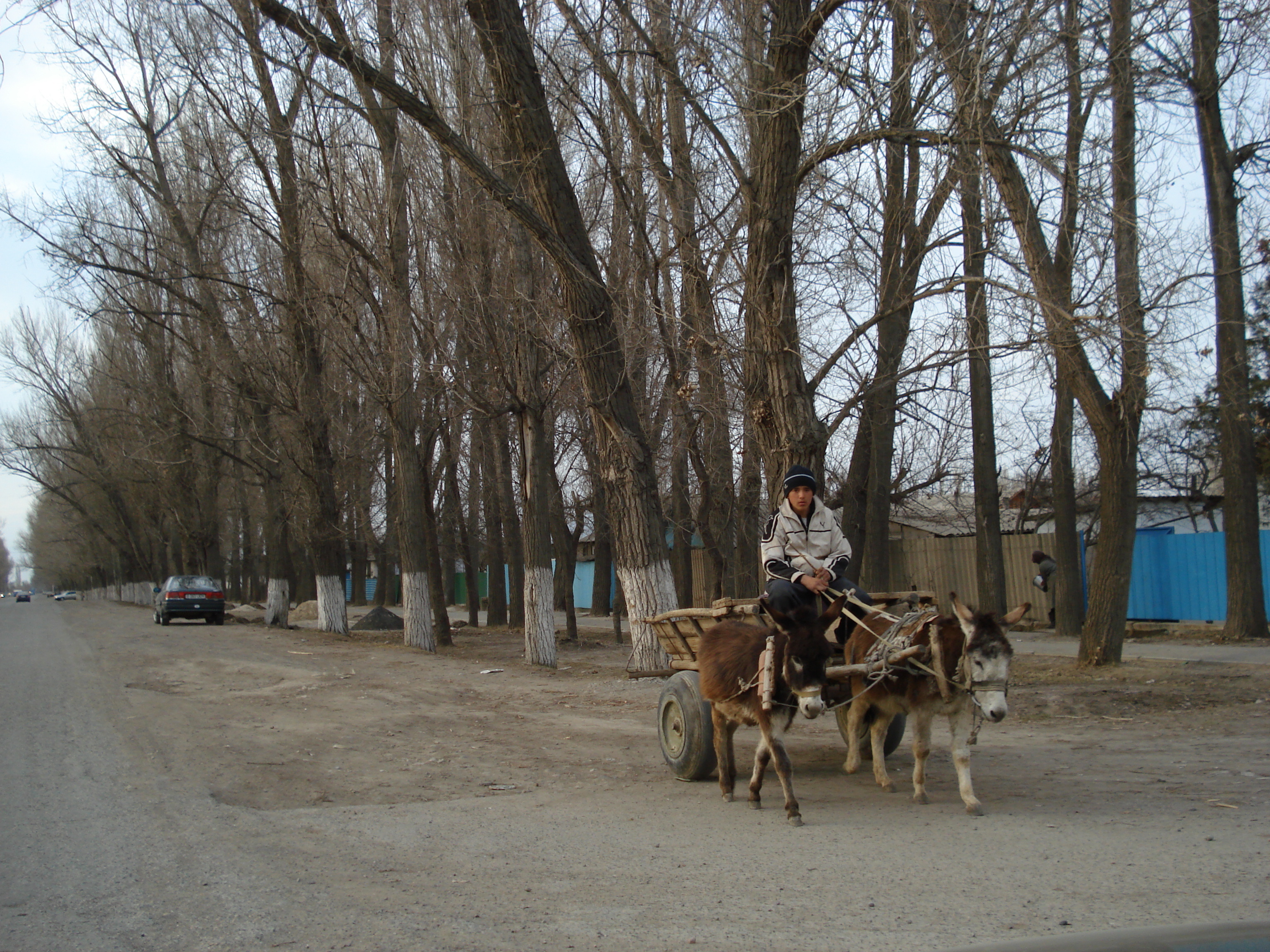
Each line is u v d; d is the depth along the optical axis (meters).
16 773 8.89
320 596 27.52
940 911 4.82
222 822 7.17
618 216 17.47
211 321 26.83
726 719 7.87
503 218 18.27
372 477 35.66
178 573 55.03
